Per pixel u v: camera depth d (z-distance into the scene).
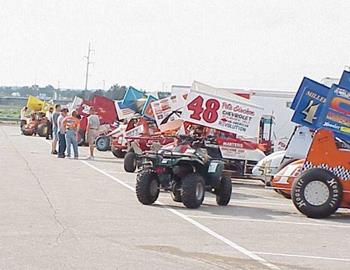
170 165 15.38
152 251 10.13
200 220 13.59
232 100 23.17
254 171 21.38
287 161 19.95
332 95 15.26
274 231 12.80
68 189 17.78
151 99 28.44
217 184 15.90
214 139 22.84
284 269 9.43
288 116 30.69
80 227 11.88
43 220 12.41
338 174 14.98
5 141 42.16
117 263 9.15
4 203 14.41
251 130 23.30
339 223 14.38
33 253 9.48
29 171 22.33
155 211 14.48
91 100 39.06
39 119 52.19
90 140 30.34
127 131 27.70
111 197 16.52
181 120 24.50
